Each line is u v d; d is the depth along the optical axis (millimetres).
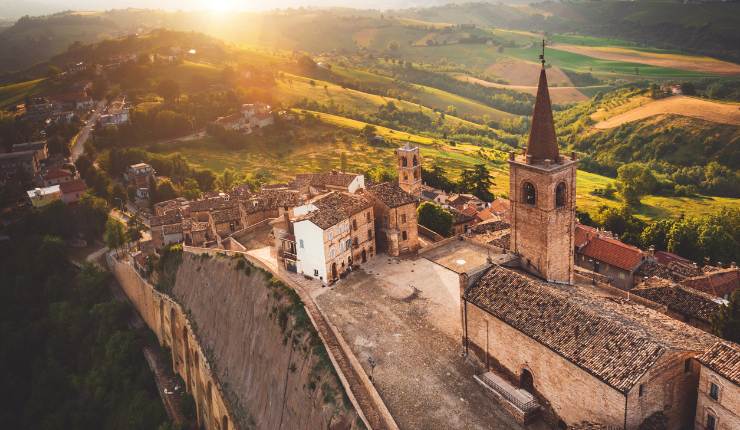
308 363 72000
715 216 146500
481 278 67938
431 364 68375
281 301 82812
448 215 118125
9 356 123875
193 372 100750
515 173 74750
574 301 60375
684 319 78688
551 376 57156
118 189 180750
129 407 104500
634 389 49094
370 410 61562
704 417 50969
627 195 189125
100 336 122375
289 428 72000
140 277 124062
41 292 139500
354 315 79250
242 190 155375
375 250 98938
